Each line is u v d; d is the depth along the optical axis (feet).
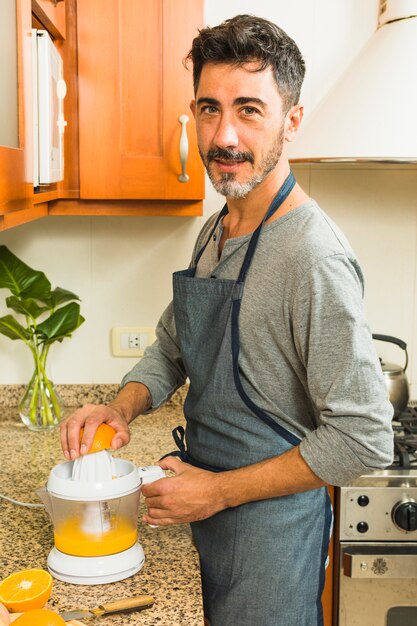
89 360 7.15
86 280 7.04
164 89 5.68
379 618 5.74
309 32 6.74
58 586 3.68
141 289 7.07
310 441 3.60
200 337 4.09
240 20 3.64
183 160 5.68
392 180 7.00
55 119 4.83
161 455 5.84
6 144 3.66
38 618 2.97
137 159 5.76
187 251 7.04
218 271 4.06
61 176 5.30
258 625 4.00
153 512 3.84
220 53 3.55
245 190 3.74
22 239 6.95
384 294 7.19
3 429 6.55
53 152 4.69
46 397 6.51
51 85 4.49
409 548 5.66
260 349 3.79
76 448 3.93
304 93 6.82
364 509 5.61
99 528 3.70
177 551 4.10
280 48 3.60
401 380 6.49
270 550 3.93
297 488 3.66
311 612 4.11
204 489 3.76
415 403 7.27
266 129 3.65
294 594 3.98
